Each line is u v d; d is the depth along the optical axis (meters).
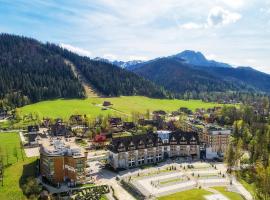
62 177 182.88
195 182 187.88
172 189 177.12
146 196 166.50
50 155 179.88
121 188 178.00
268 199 162.25
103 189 173.88
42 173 191.38
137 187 178.12
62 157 181.62
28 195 160.00
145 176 196.25
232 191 176.00
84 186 177.75
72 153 183.38
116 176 196.12
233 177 197.62
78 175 180.50
